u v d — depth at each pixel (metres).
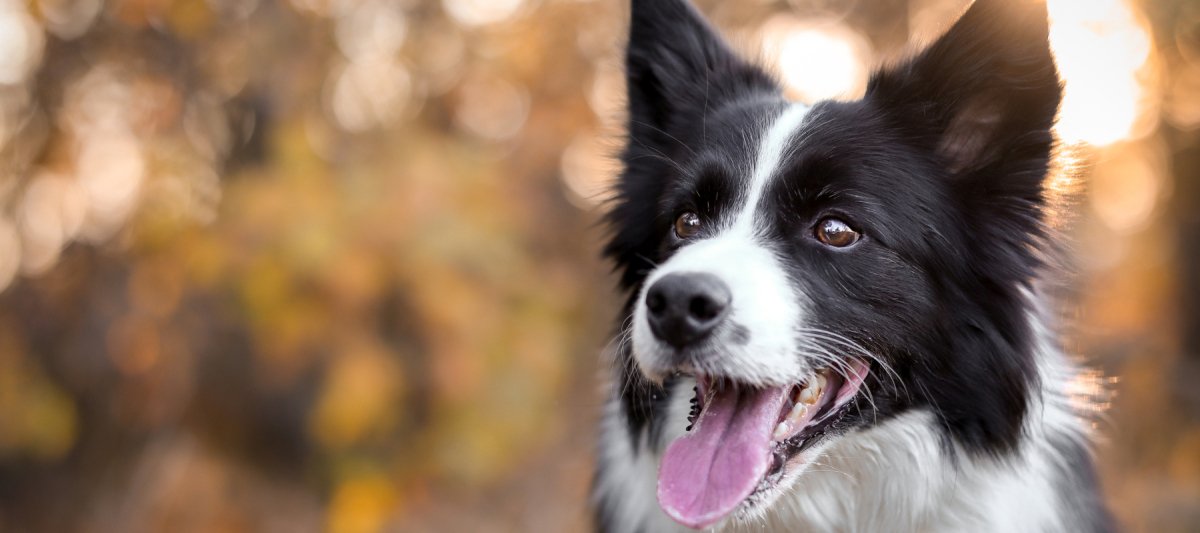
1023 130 3.40
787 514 3.43
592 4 7.00
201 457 6.24
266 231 5.17
